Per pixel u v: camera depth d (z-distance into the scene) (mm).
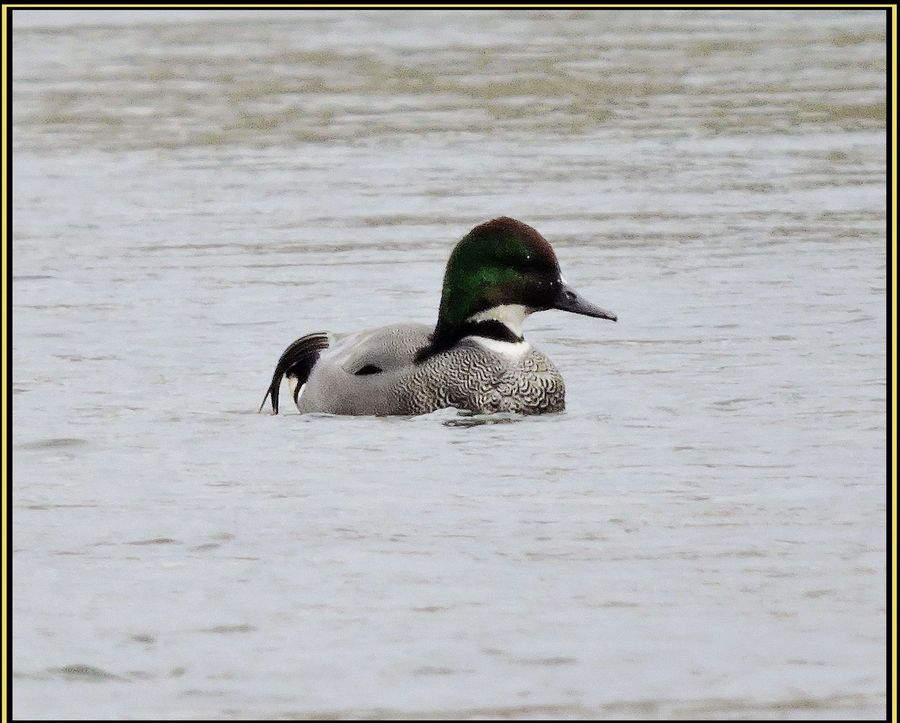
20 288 18891
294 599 9648
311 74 31812
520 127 27906
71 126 28109
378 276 19359
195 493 11812
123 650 9000
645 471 12219
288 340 16875
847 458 12445
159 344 16641
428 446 13086
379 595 9680
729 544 10461
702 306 17828
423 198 23250
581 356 16047
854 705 8273
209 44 34500
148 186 24203
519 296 14383
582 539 10617
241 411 14391
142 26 36375
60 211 22797
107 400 14633
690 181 24203
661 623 9227
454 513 11227
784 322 17094
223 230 21656
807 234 21125
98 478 12203
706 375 15203
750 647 8898
